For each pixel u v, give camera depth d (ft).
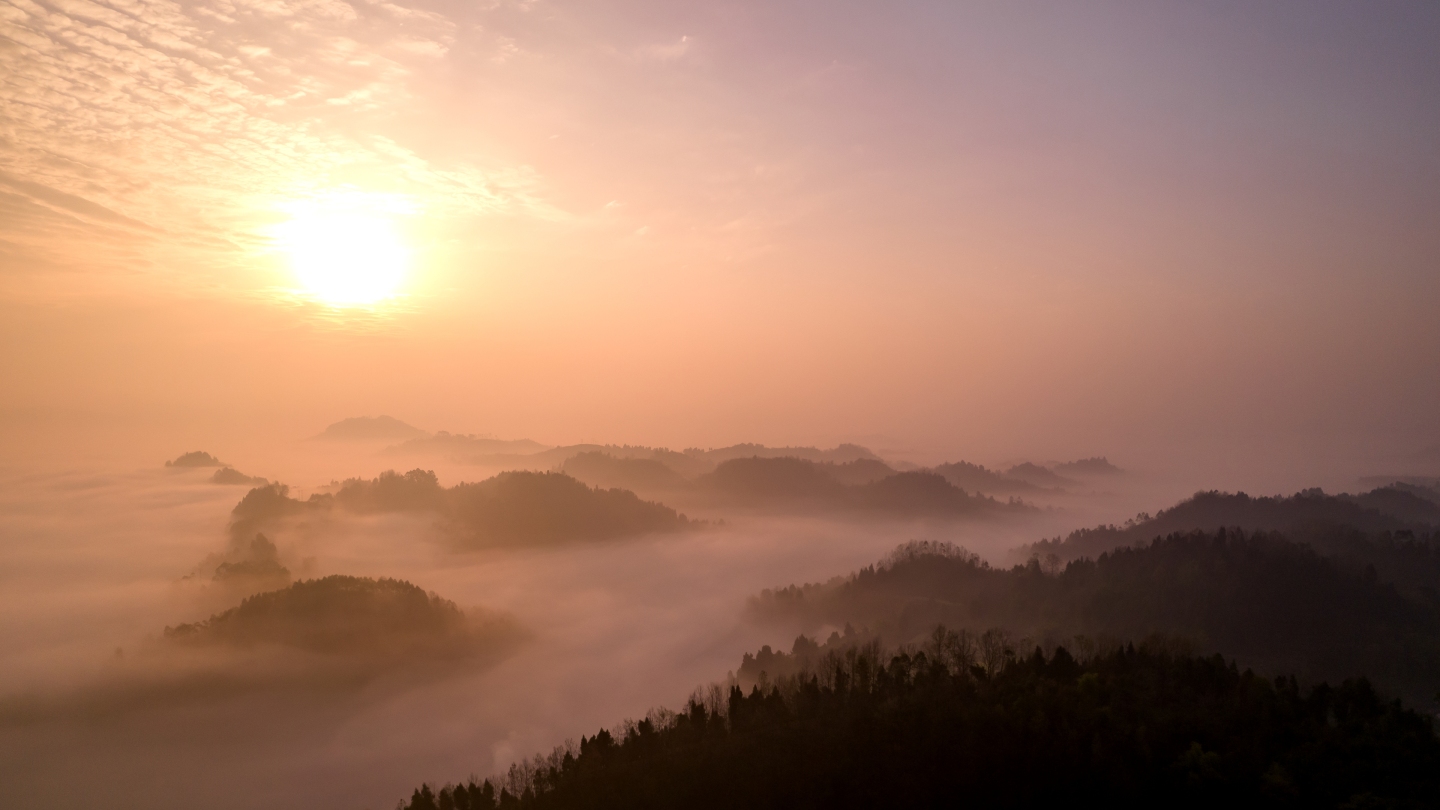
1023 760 327.88
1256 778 299.58
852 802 329.72
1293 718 339.77
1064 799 311.27
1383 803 276.21
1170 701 361.30
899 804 323.98
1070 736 332.39
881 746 354.33
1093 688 366.02
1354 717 335.06
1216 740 325.21
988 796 319.06
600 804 361.71
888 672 440.45
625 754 397.80
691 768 368.68
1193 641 649.20
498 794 457.27
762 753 368.48
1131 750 323.57
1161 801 302.04
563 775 398.62
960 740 345.92
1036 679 393.09
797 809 331.98
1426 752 307.37
